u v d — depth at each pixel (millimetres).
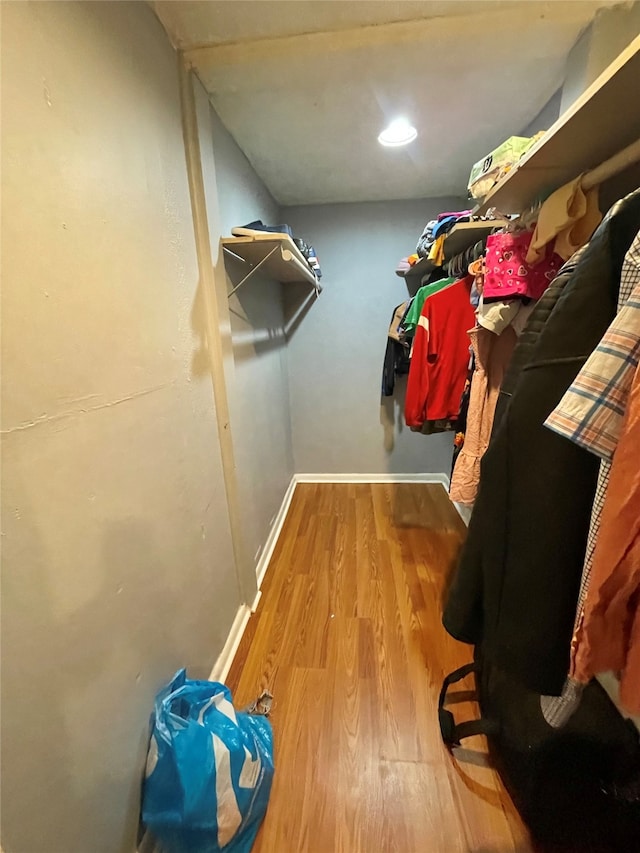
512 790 1011
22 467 595
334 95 1414
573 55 1204
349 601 1778
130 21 926
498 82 1362
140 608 908
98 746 749
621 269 590
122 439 852
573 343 635
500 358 1240
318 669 1425
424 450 3057
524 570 700
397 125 1638
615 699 1031
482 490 765
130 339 893
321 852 939
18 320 593
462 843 946
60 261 681
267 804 1020
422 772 1091
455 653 1483
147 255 981
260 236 1419
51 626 642
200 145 1271
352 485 3076
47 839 623
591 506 637
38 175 638
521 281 1078
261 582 1929
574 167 972
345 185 2332
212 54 1188
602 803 862
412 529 2393
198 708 966
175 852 884
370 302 2811
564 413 572
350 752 1145
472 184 1377
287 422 2939
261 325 2164
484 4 1072
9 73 588
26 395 604
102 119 810
